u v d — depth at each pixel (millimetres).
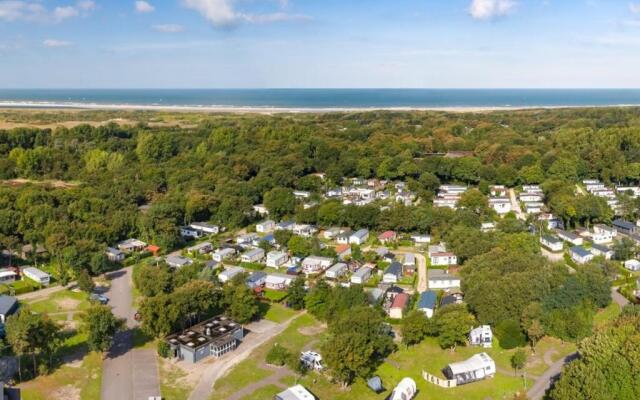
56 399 84188
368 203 195500
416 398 84375
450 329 99500
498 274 117500
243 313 110125
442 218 172375
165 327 100812
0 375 88812
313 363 94312
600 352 79750
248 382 89438
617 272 135125
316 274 138625
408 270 141750
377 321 99000
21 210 175500
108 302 124375
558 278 114125
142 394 85500
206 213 190500
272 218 192875
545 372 91938
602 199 185375
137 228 171000
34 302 123938
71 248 139500
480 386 88000
